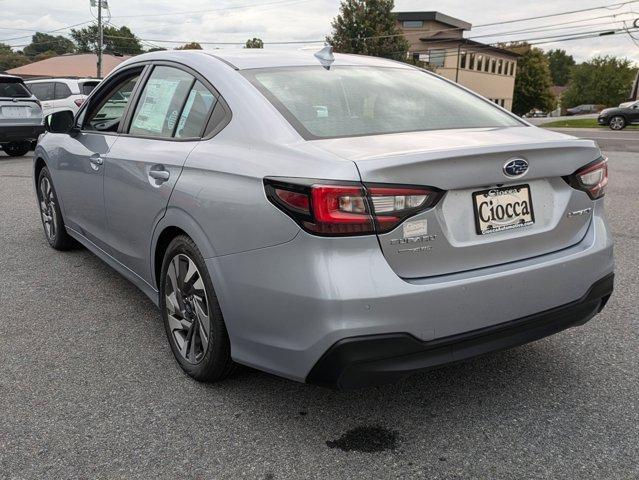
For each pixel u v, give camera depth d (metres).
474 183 2.29
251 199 2.34
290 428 2.54
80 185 4.07
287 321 2.25
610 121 29.22
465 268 2.33
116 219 3.55
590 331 3.50
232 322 2.51
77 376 2.99
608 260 2.74
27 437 2.47
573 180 2.61
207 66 3.03
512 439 2.46
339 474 2.24
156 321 3.70
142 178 3.12
